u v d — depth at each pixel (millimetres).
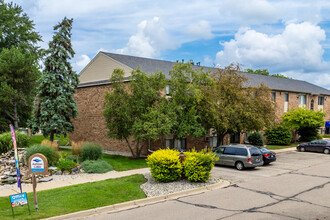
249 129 23500
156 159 13453
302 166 19672
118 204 10031
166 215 9000
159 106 20391
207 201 10633
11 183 13250
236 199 10891
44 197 10773
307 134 37875
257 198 11031
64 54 25484
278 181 14359
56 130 24844
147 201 10734
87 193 11250
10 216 8641
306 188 12727
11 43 38406
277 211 9352
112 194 11219
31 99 31734
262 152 20000
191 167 13336
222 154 18828
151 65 28688
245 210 9469
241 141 32750
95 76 29422
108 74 27781
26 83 30938
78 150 18359
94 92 28719
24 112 33188
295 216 8852
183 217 8781
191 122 20812
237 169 18062
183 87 20781
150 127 19328
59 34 25141
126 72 25750
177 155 14117
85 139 29875
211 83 21469
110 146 27094
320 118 34250
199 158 13445
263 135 34281
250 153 17688
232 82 22672
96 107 28469
